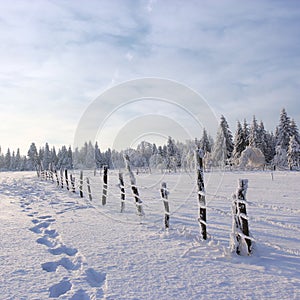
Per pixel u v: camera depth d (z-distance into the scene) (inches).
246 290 144.8
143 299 135.4
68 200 548.7
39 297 138.1
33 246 228.8
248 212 366.6
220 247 215.3
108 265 182.4
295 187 687.7
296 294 139.9
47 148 3105.3
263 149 2172.7
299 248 212.1
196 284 152.6
